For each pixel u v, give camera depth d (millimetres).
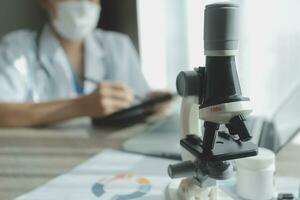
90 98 986
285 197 448
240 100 356
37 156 676
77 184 535
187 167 404
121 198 489
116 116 956
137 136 805
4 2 1579
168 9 1536
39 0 1569
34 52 1309
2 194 508
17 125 957
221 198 449
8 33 1565
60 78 1299
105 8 1618
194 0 1445
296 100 875
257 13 1311
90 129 904
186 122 440
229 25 350
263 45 1327
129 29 1612
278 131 684
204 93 372
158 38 1576
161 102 1070
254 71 1324
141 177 554
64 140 794
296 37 1296
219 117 358
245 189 465
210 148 371
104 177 558
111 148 712
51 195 501
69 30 1278
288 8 1289
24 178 566
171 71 1558
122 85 1031
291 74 1309
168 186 470
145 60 1599
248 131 351
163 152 659
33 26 1623
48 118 972
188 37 1508
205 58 372
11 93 1131
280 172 544
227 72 359
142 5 1576
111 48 1474
